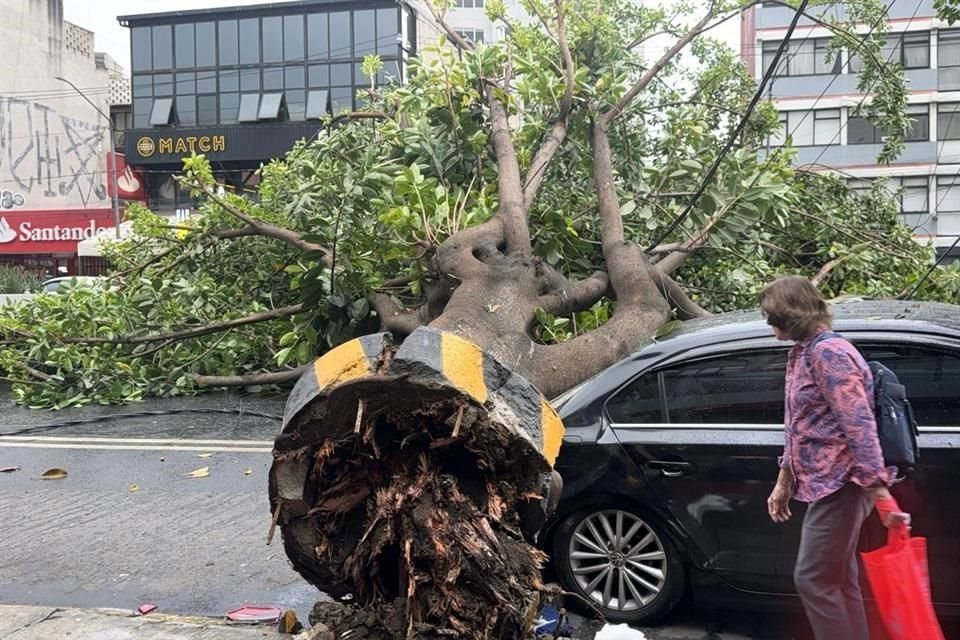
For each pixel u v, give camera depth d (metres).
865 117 12.52
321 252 8.53
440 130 9.60
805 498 3.48
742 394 4.30
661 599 4.31
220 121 41.12
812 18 11.45
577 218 9.55
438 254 6.90
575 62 10.27
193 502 6.68
